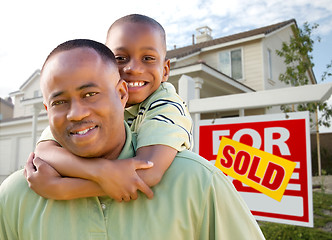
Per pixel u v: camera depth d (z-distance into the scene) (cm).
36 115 1238
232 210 102
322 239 397
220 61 1402
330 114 952
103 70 94
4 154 1734
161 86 142
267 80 1320
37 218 101
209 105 367
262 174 309
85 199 101
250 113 1250
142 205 99
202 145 350
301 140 291
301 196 286
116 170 94
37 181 97
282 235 413
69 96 90
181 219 98
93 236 97
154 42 138
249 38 1302
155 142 107
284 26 1492
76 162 96
